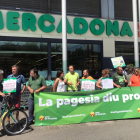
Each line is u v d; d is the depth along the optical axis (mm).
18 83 4801
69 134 4230
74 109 4922
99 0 9375
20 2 8062
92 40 8922
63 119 4863
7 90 4359
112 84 5398
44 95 4766
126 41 9523
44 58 8305
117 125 4805
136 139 3881
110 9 9438
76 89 5820
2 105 5328
